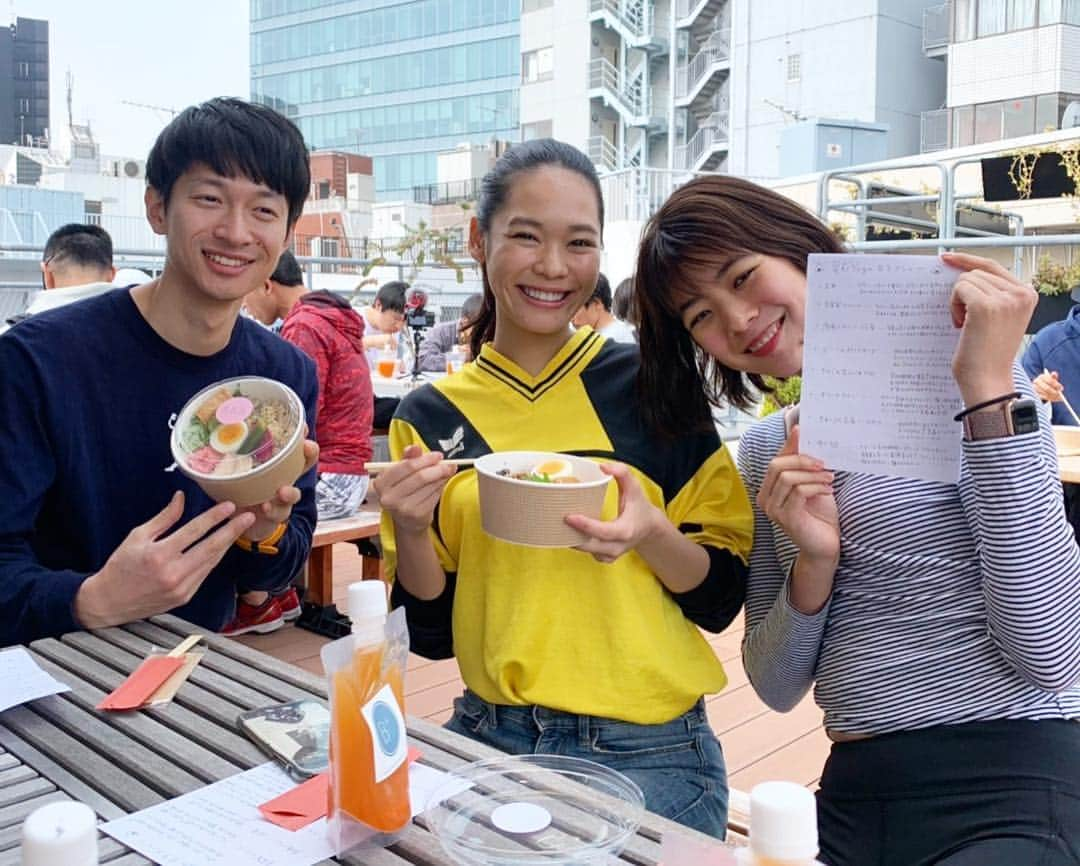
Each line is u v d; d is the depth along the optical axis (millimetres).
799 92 22484
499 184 1461
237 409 1349
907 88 21766
